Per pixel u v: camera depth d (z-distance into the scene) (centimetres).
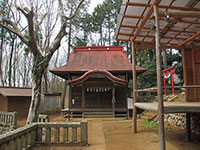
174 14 419
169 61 1792
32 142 502
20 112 1305
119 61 1418
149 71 1717
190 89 696
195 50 729
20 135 430
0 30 1775
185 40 687
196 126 646
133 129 680
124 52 1553
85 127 521
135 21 583
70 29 2216
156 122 905
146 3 491
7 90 1266
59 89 3338
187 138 553
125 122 967
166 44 752
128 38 731
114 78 1109
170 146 496
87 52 1600
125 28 636
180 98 984
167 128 759
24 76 2456
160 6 440
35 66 752
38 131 528
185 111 412
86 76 1116
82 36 2539
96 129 798
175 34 656
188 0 474
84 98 1223
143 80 1838
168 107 407
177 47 725
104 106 1230
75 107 1229
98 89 1262
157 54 410
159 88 398
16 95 1205
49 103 1666
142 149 473
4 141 359
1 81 1977
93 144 536
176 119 818
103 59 1459
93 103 1239
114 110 1180
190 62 720
